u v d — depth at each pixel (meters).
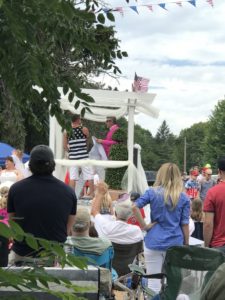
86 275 3.01
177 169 5.43
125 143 9.43
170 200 5.29
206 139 80.19
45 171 3.81
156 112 9.32
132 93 9.06
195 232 8.63
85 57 2.18
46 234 3.68
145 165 107.88
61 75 1.96
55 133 9.50
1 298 1.48
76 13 1.62
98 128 20.02
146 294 4.78
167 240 5.24
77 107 2.03
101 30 1.92
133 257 5.82
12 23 1.49
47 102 1.95
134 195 7.87
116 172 9.12
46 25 1.72
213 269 4.27
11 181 9.18
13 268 1.55
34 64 1.64
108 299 3.30
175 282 4.32
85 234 4.61
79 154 9.10
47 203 3.69
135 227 5.83
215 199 5.59
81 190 9.27
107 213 6.93
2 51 1.63
